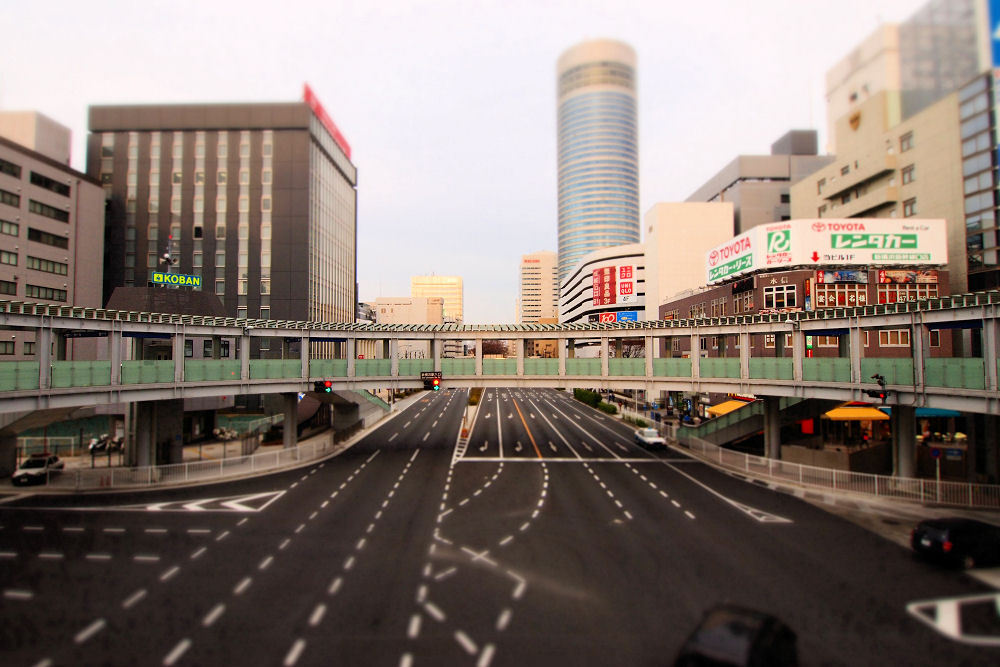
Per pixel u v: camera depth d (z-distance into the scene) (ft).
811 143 348.38
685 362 130.00
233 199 240.12
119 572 59.41
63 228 207.82
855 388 99.14
